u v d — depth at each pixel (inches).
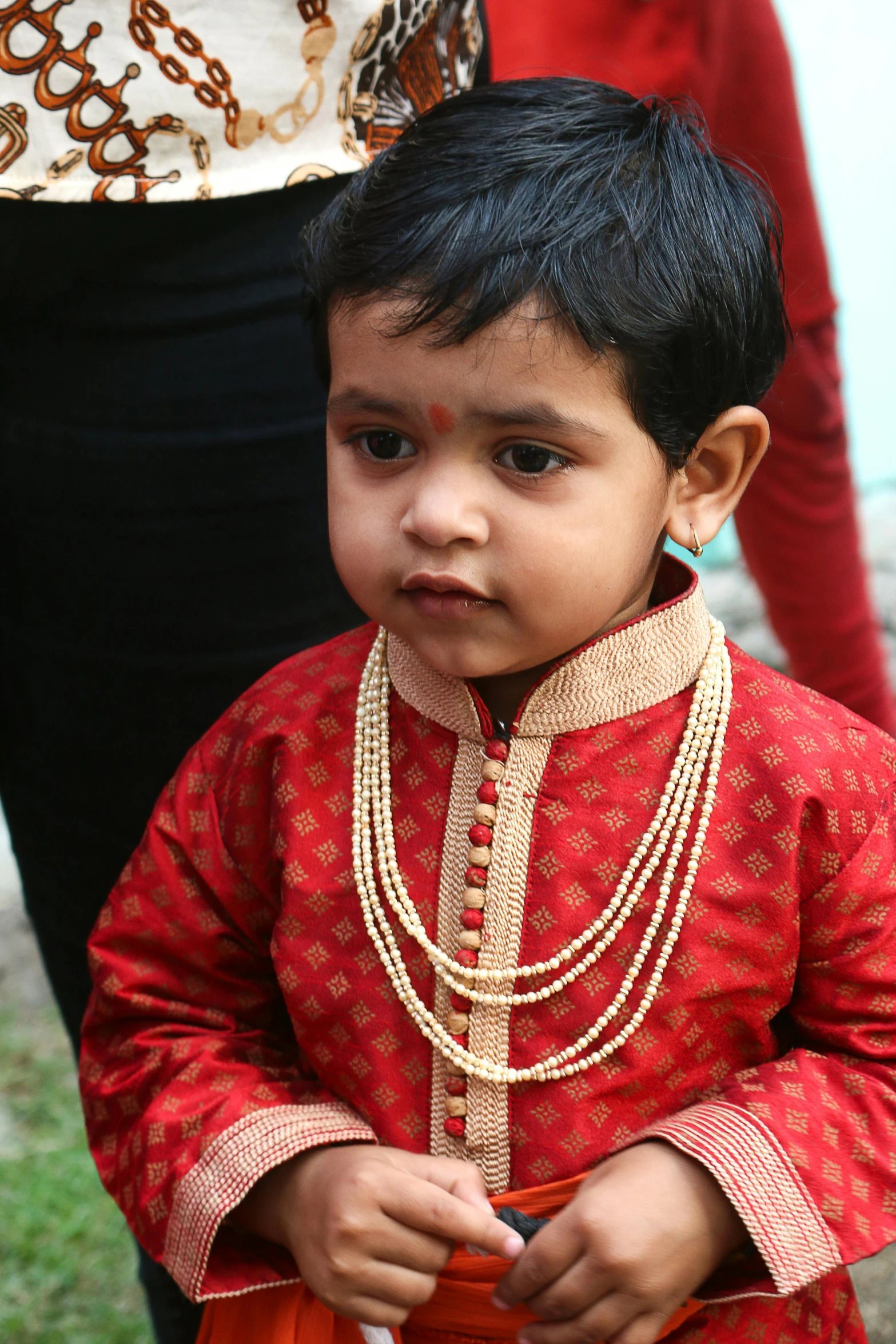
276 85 64.5
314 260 51.5
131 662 70.1
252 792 57.5
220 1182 52.1
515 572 46.4
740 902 50.9
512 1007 51.9
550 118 50.3
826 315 116.5
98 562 68.9
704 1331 52.7
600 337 45.3
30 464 68.6
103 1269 98.3
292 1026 61.0
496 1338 52.6
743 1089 50.8
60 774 73.5
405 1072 53.5
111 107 61.3
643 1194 47.6
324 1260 49.4
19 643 72.4
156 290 65.1
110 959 59.2
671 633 51.9
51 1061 121.7
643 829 51.9
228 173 64.3
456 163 48.3
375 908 53.8
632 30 111.2
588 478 46.3
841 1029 51.9
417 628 48.5
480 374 44.8
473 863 52.3
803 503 119.7
